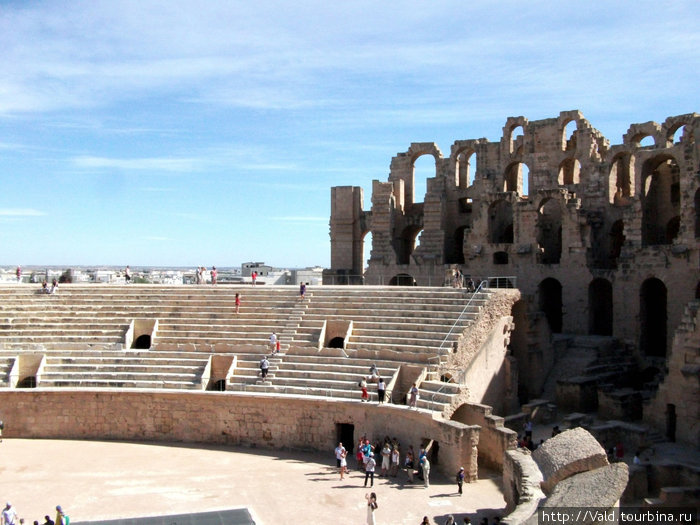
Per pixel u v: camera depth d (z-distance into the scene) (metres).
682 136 55.03
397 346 47.41
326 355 48.47
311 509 32.91
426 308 50.72
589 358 54.75
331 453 43.25
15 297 56.59
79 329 53.41
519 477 30.06
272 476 38.25
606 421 46.75
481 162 74.19
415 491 35.66
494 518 30.72
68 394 46.41
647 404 45.97
